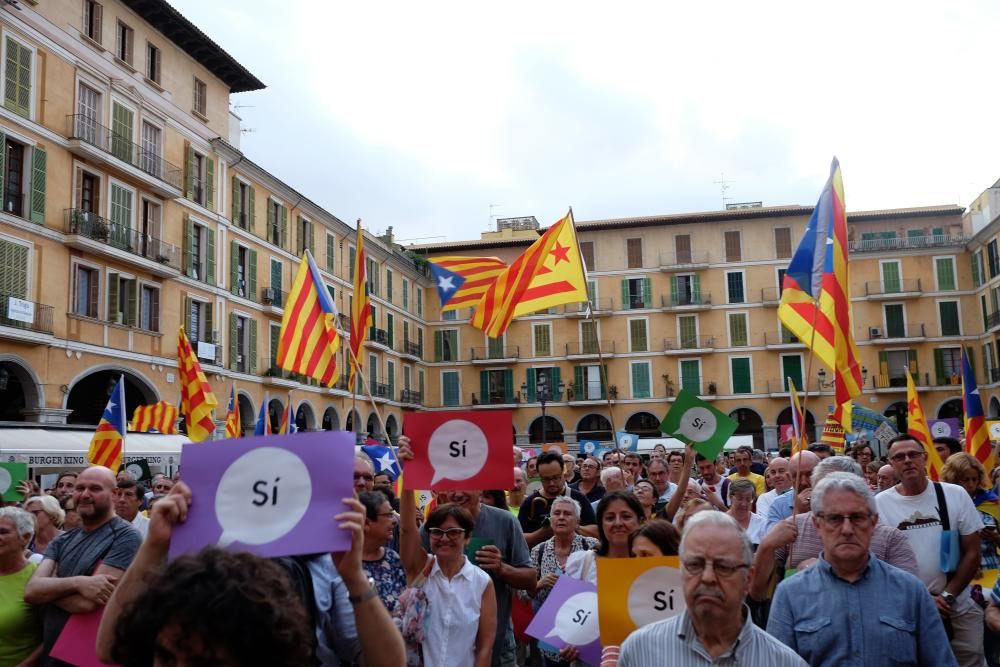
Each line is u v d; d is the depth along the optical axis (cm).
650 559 434
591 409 5241
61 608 489
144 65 2978
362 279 929
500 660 592
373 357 4712
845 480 396
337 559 296
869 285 5028
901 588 386
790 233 5147
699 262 5216
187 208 3166
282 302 3844
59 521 741
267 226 3784
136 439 2306
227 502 297
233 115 3766
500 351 5391
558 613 505
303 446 301
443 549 496
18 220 2372
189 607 198
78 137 2600
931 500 568
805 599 398
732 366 5112
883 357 4978
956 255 4988
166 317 3000
